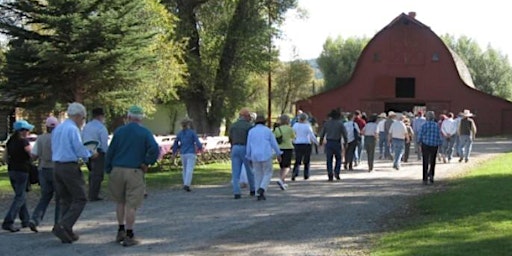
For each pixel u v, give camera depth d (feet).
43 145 35.68
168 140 80.69
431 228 33.42
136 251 30.42
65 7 85.56
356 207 44.14
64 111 92.94
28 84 88.28
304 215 40.86
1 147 82.43
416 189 54.54
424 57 194.70
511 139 163.73
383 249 29.09
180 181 63.26
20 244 32.22
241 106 138.82
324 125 63.46
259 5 132.36
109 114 100.12
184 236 34.06
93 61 85.51
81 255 29.68
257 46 133.18
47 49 84.17
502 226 32.91
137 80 92.89
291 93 223.71
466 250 27.40
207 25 133.39
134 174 31.89
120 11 87.35
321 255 28.99
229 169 78.48
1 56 99.71
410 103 195.62
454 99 192.85
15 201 35.83
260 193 48.37
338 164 63.41
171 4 124.67
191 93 135.03
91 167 47.91
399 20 195.62
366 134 72.18
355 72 197.47
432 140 58.08
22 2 85.46
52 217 40.83
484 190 47.65
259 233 34.71
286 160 55.36
